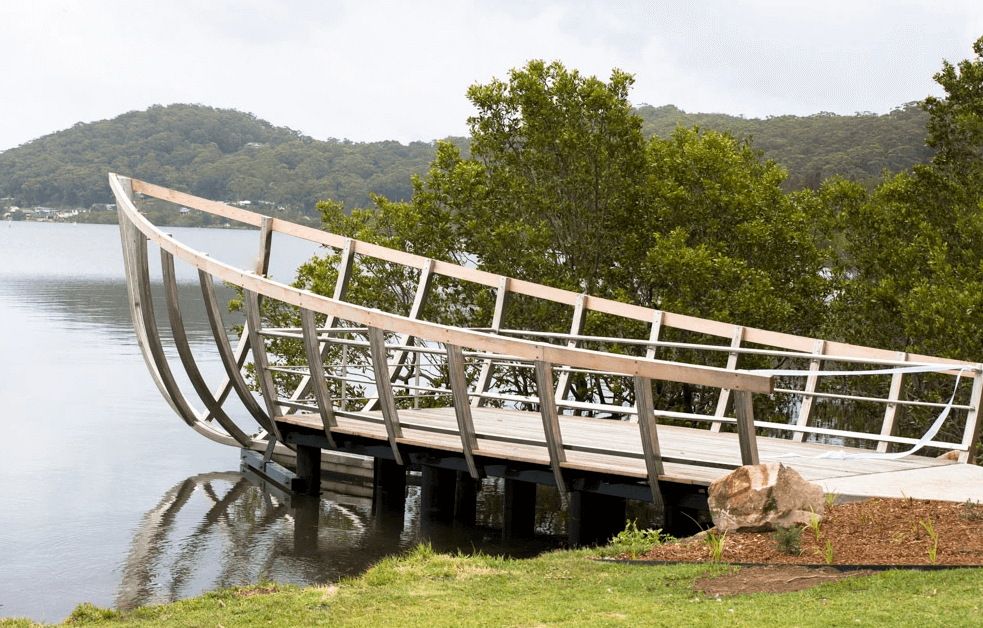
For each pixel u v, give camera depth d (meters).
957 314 17.12
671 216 21.00
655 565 8.41
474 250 22.00
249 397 16.09
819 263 21.02
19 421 27.00
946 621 6.20
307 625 7.31
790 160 69.38
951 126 20.19
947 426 18.41
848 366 19.64
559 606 7.34
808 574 7.59
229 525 14.59
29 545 13.73
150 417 28.14
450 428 14.38
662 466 11.05
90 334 52.94
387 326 12.99
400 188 190.12
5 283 90.88
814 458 12.21
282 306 24.41
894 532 8.43
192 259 15.34
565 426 14.91
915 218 20.19
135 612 8.32
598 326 20.22
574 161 21.31
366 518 14.85
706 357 20.34
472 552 12.52
